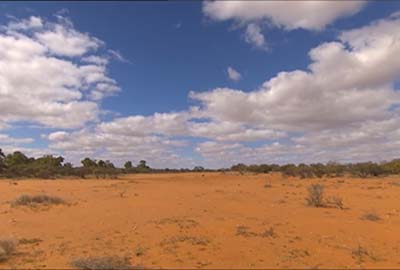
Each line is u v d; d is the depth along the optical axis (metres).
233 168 81.38
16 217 17.47
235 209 19.72
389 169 55.28
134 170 94.75
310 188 23.16
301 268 9.65
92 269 9.38
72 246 11.86
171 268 9.50
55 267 9.67
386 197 25.97
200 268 9.53
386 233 14.25
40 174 59.78
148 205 21.31
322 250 11.52
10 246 11.11
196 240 12.05
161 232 13.38
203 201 23.25
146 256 10.59
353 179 45.72
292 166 62.22
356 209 20.31
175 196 26.62
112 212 18.67
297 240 12.62
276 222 15.77
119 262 9.80
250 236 12.90
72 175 63.84
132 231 13.74
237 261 10.15
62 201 22.16
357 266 10.02
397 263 10.44
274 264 9.94
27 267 9.73
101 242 12.27
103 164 93.31
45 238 13.16
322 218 17.16
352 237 13.43
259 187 35.72
